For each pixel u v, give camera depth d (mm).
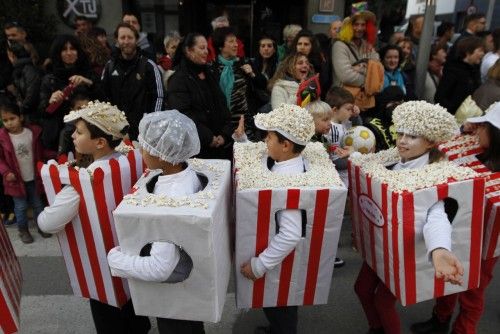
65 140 2951
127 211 1362
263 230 1632
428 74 4863
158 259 1387
